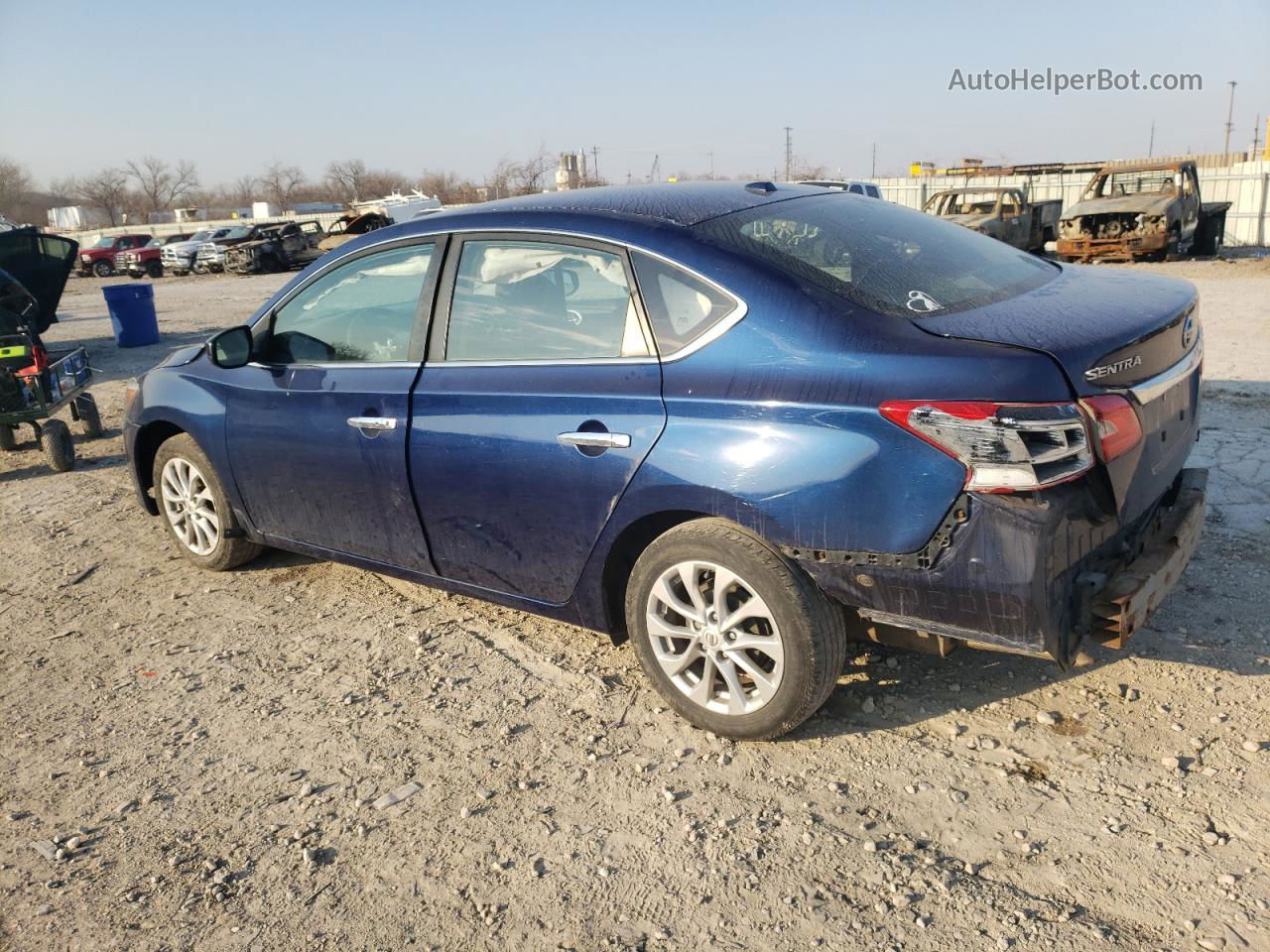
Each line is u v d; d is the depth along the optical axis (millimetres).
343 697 3691
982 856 2598
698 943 2395
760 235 3186
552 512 3344
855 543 2740
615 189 3721
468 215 3682
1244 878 2434
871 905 2459
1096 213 18219
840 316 2826
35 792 3227
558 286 3357
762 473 2826
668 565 3131
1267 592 3811
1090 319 2842
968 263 3363
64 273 11258
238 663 4023
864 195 3971
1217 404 6730
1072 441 2541
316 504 4191
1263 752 2895
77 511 6266
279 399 4184
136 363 12727
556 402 3266
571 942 2434
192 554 5035
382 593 4625
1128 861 2527
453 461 3549
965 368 2600
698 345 3004
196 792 3162
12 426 8117
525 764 3184
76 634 4422
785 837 2732
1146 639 3561
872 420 2680
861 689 3426
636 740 3262
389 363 3812
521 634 4102
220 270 31656
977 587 2629
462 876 2697
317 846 2861
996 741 3074
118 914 2637
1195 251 20203
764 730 3086
